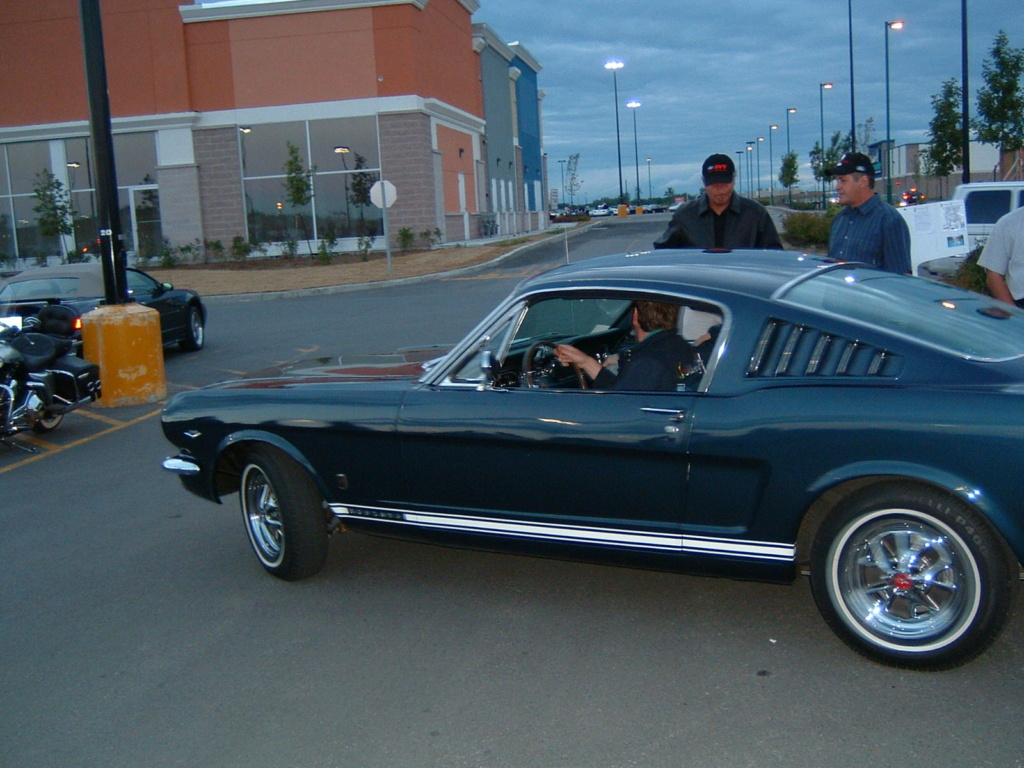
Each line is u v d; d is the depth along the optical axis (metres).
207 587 5.29
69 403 9.42
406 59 33.56
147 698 4.05
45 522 6.72
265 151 34.47
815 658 4.06
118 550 6.02
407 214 34.59
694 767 3.31
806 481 3.81
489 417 4.44
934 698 3.67
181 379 12.71
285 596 5.10
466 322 16.80
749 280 4.22
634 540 4.26
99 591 5.33
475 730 3.64
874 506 3.74
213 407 5.23
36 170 35.12
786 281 4.21
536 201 61.97
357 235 34.78
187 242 34.78
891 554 3.82
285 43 33.78
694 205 6.49
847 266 4.64
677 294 4.20
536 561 5.40
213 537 6.19
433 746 3.55
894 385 3.72
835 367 3.85
